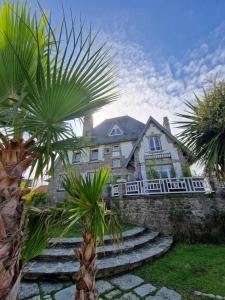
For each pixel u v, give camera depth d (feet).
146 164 45.62
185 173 39.32
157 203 29.25
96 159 60.13
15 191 5.07
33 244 7.06
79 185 7.45
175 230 26.37
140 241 22.22
